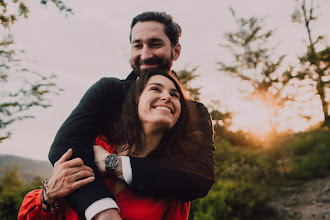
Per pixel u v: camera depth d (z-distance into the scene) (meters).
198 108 1.53
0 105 5.54
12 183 9.05
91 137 1.12
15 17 2.16
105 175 1.08
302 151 11.80
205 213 5.53
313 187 7.91
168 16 1.55
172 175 1.06
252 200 6.50
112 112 1.25
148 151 1.21
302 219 6.03
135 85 1.22
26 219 1.07
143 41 1.50
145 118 1.13
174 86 1.23
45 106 5.71
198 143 1.30
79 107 1.16
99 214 0.92
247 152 12.72
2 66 5.73
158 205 1.07
